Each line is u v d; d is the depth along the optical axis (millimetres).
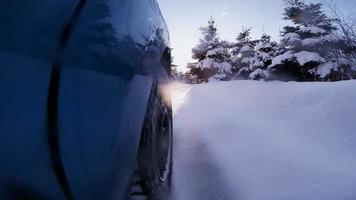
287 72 15352
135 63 1400
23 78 867
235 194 2195
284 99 4449
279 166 2410
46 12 925
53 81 917
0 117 847
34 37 887
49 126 913
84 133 1009
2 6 845
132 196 1748
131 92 1337
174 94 8375
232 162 2629
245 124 3549
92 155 1044
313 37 14680
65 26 960
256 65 19047
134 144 1371
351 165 2264
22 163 891
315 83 4734
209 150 3002
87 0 1070
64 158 952
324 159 2430
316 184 2062
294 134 3145
